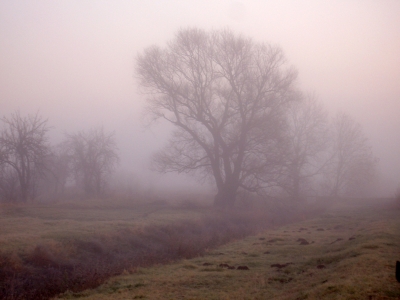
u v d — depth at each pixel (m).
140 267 14.62
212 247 19.62
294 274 12.47
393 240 15.21
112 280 12.72
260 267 13.93
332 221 29.77
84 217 27.28
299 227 27.34
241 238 22.94
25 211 28.83
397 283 8.72
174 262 15.91
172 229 23.05
